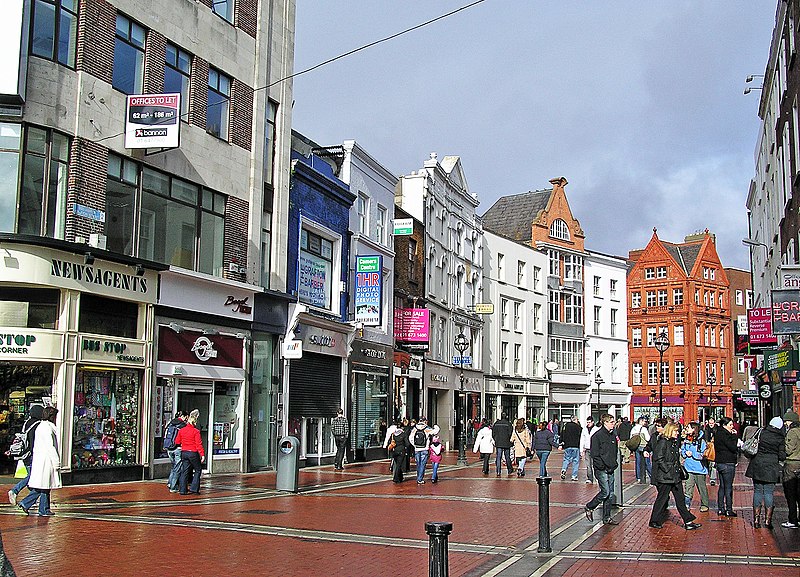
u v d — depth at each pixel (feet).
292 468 64.80
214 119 81.46
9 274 58.49
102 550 35.81
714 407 256.32
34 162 61.11
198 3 78.89
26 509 46.14
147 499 55.52
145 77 71.67
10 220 59.82
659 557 37.65
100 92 66.03
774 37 107.45
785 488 47.60
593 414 219.61
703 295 264.11
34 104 60.80
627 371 232.73
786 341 106.22
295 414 95.86
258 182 87.40
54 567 31.96
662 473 47.26
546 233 208.44
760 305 153.99
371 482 77.82
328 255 106.63
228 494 61.11
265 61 89.20
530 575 33.09
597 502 49.67
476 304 165.68
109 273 65.51
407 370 131.85
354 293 112.47
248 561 34.47
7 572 14.64
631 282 271.28
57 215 62.49
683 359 258.37
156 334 71.05
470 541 41.63
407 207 144.66
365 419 116.47
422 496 63.98
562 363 209.56
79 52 64.39
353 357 111.75
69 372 61.41
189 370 75.10
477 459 121.29
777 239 114.93
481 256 176.04
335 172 112.68
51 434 46.21
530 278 198.29
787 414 47.80
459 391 160.45
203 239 78.95
